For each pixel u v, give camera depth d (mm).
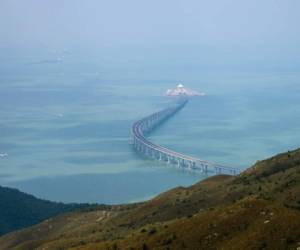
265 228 112875
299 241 105625
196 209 194500
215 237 119562
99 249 145625
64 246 192125
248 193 186500
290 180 169875
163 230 135375
